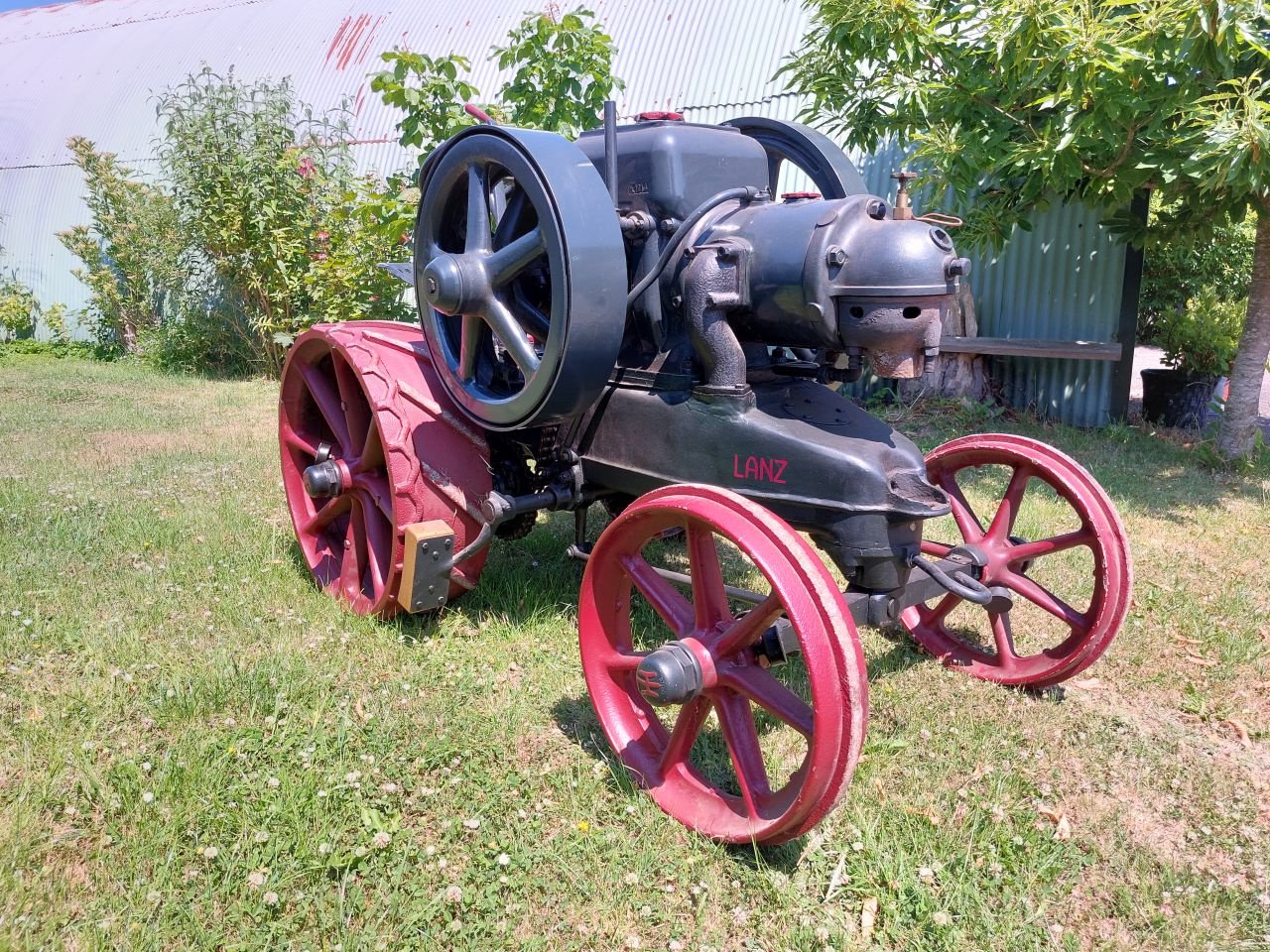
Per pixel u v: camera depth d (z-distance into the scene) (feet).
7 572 13.26
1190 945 7.38
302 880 7.68
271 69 40.42
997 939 7.38
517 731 9.84
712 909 7.59
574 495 11.30
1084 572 14.23
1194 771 9.61
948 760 9.59
